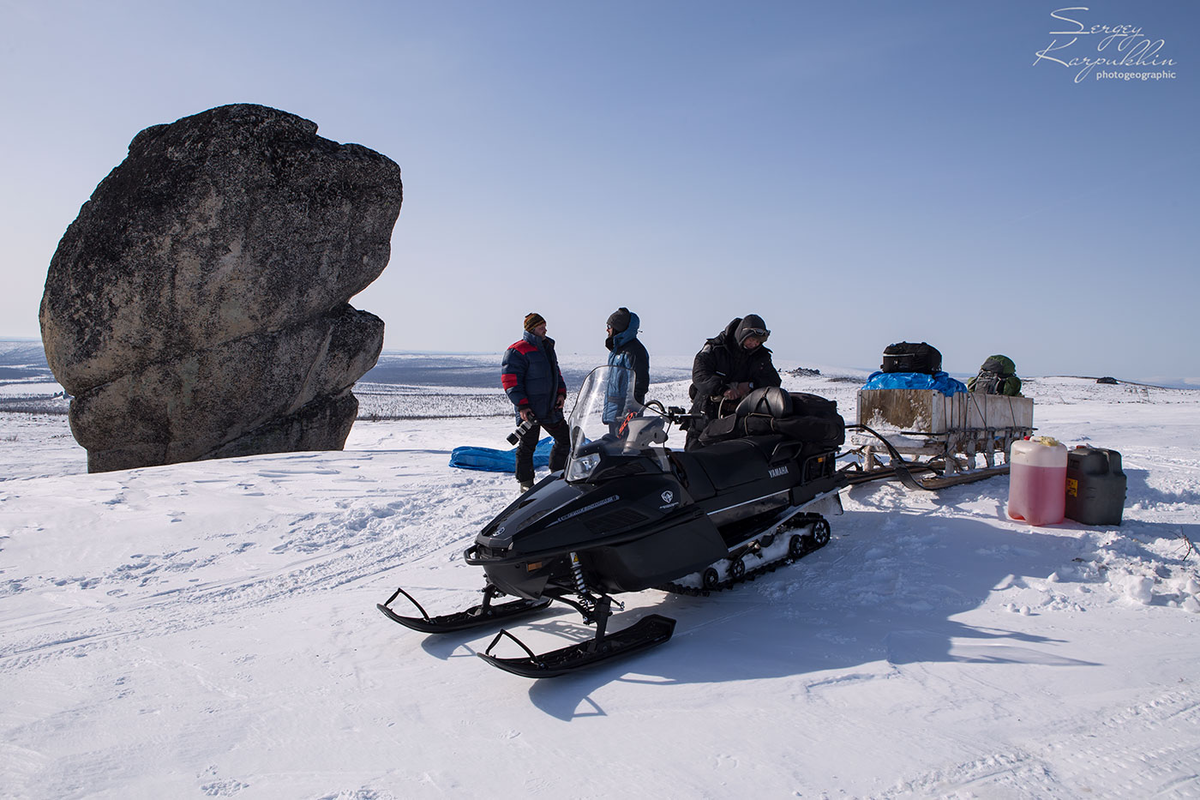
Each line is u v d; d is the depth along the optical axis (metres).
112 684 3.54
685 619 4.22
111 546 6.03
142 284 10.75
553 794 2.51
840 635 3.85
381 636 4.11
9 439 22.70
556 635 4.08
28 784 2.66
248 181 10.96
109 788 2.63
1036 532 5.49
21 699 3.39
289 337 12.01
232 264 11.03
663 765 2.66
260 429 12.30
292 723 3.10
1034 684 3.21
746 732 2.88
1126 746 2.68
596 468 3.96
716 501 4.52
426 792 2.55
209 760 2.81
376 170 12.22
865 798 2.41
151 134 11.45
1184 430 15.65
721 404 6.28
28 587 5.11
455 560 5.61
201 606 4.71
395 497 7.69
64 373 11.13
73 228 11.34
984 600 4.28
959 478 6.77
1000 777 2.50
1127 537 5.33
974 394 7.18
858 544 5.46
